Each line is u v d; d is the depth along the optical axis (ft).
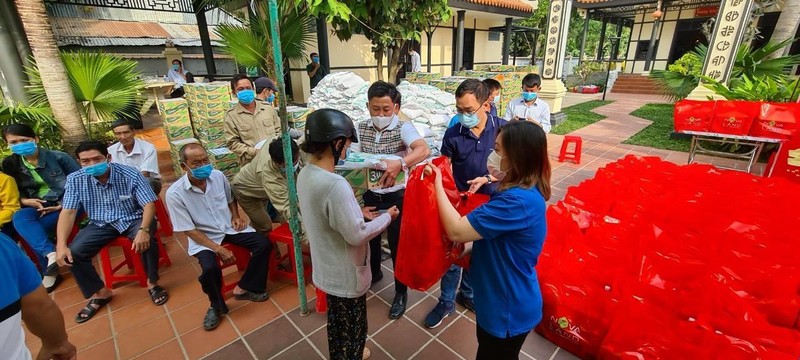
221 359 7.22
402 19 13.65
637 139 23.75
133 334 7.91
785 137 15.46
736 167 18.29
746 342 5.71
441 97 14.79
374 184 7.62
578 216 10.02
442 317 8.05
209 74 28.76
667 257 7.98
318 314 8.39
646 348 6.12
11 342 3.26
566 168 18.43
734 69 24.31
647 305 6.90
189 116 18.40
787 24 24.54
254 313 8.46
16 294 3.34
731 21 22.21
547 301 7.37
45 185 10.45
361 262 5.69
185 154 7.97
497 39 48.39
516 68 32.27
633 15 56.08
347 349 6.15
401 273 5.51
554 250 8.83
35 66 13.91
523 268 4.76
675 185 11.87
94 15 52.95
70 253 8.25
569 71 58.65
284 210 8.64
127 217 9.14
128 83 15.46
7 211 9.72
